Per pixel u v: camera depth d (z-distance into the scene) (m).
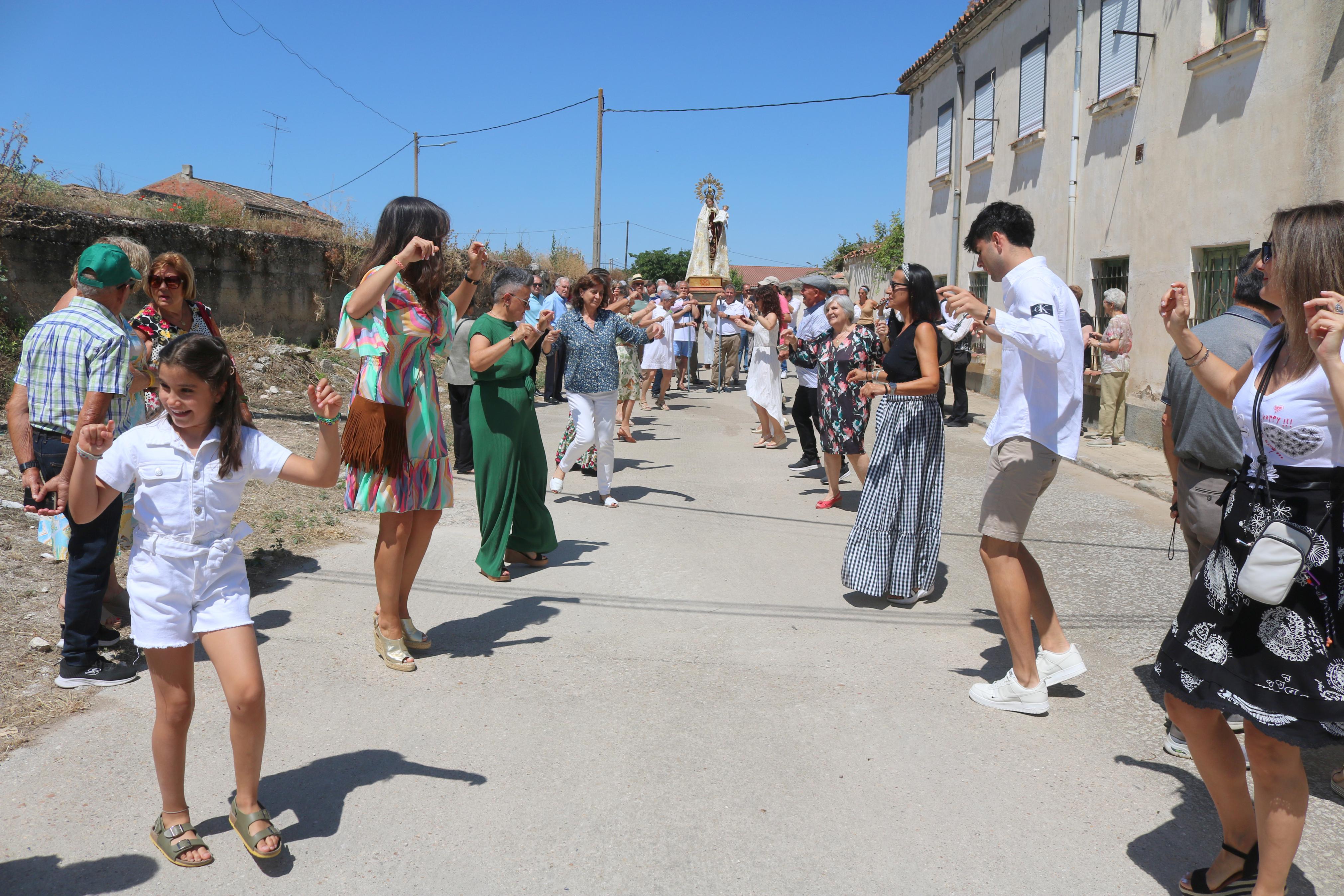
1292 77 8.59
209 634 2.72
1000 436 3.84
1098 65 12.16
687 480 9.11
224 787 3.22
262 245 12.78
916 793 3.27
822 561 6.27
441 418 4.32
